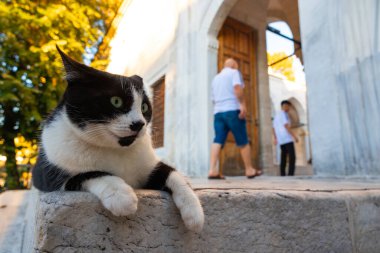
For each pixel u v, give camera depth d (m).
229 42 6.13
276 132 6.28
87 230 0.95
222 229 1.21
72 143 1.18
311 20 3.50
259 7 6.61
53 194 0.98
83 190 1.07
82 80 1.26
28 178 6.22
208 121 5.30
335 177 3.12
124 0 10.19
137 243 1.03
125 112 1.25
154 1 8.23
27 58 5.41
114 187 0.99
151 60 8.09
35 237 0.94
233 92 4.04
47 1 6.12
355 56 3.00
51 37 5.61
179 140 6.02
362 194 1.64
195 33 5.88
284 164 6.22
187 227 1.10
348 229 1.52
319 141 3.34
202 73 5.54
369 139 2.86
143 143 1.32
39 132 1.70
